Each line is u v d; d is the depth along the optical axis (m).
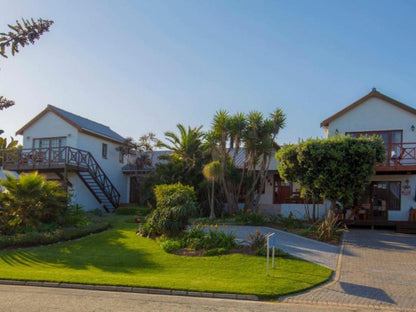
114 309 7.19
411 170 19.08
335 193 15.95
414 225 18.38
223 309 7.34
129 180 30.34
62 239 15.13
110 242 14.59
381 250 13.77
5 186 15.83
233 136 20.16
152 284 8.88
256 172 24.16
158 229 14.90
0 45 3.17
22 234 14.87
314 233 16.25
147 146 28.23
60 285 9.12
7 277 9.64
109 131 30.48
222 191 21.73
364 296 8.42
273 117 20.42
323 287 9.13
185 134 22.80
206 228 16.73
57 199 16.92
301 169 16.67
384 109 21.05
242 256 11.95
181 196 14.97
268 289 8.62
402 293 8.65
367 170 15.67
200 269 10.76
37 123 26.25
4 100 3.36
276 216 19.67
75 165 23.44
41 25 3.25
